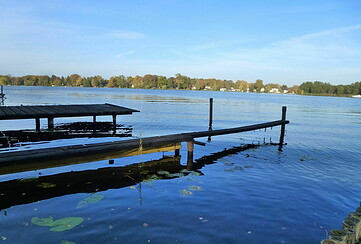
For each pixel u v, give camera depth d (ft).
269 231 15.98
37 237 14.49
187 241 14.53
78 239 14.40
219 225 16.55
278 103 238.89
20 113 47.14
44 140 46.09
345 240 14.23
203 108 142.20
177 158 34.40
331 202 21.03
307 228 16.53
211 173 28.17
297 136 58.54
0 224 15.88
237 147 44.24
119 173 27.04
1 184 22.94
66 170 27.63
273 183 25.32
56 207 18.60
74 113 51.65
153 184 23.99
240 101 254.68
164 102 183.93
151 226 16.12
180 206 19.26
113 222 16.51
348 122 93.56
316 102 291.58
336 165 33.09
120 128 64.03
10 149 37.86
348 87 578.25
